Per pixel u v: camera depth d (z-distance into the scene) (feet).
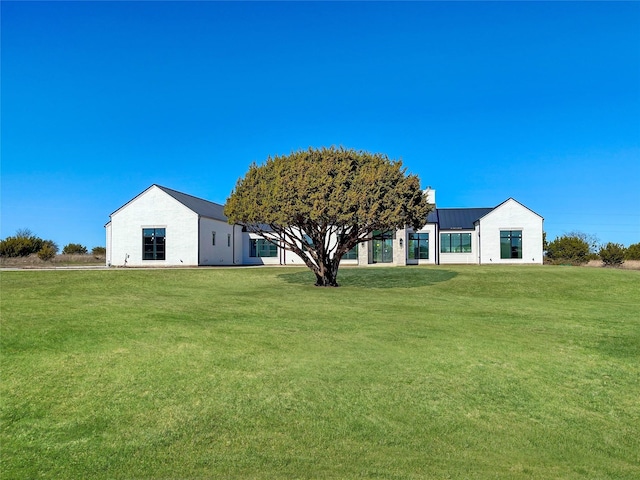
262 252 139.95
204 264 118.73
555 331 37.29
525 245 123.85
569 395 24.18
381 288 69.05
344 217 60.23
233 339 31.91
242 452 17.89
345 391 23.54
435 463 17.35
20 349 27.86
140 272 85.25
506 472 16.83
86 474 16.33
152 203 117.80
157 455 17.58
